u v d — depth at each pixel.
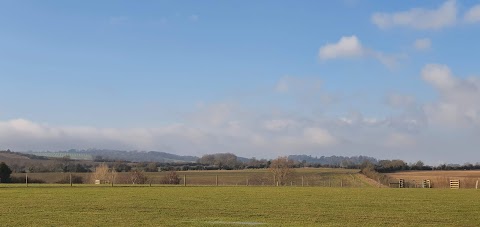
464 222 25.55
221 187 69.25
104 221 25.02
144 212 29.53
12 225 23.39
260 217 27.41
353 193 53.38
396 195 49.47
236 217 27.31
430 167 132.38
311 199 42.19
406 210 31.91
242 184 87.00
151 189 59.94
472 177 92.00
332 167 133.50
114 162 124.50
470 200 41.62
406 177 100.44
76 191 53.12
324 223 24.89
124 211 30.06
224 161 138.88
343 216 28.16
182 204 35.62
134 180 91.50
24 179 86.25
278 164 100.81
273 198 43.25
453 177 93.44
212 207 33.31
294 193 52.41
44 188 59.91
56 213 28.75
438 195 49.62
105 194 47.56
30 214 28.16
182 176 100.94
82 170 109.31
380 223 25.02
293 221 25.66
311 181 97.19
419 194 51.81
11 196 43.72
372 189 66.12
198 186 73.31
